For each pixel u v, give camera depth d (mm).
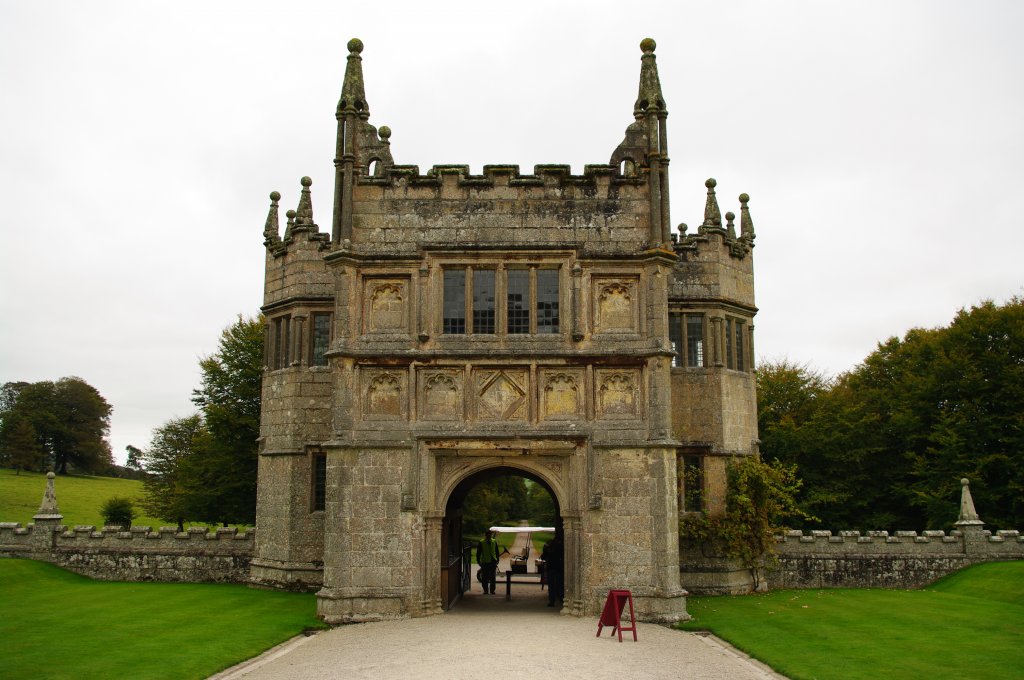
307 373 33094
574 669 17109
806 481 51125
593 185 25812
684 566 31234
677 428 32031
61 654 18469
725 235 33938
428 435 24484
